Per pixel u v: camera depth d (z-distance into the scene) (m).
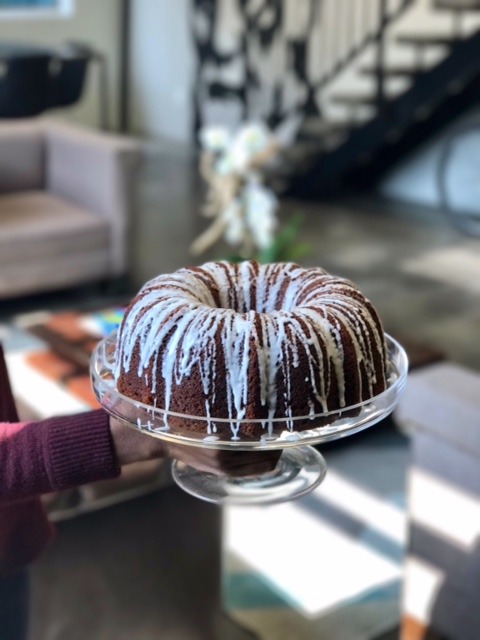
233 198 3.25
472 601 1.83
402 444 2.99
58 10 8.06
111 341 1.01
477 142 5.84
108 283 4.35
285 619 2.10
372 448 2.96
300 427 0.84
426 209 6.11
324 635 2.05
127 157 4.18
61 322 2.92
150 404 0.86
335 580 2.28
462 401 1.73
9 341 3.74
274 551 2.40
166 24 8.12
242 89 7.43
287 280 0.95
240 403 0.84
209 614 2.05
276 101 7.10
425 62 5.95
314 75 6.73
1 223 4.05
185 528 2.14
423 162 6.30
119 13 8.37
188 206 5.90
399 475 2.80
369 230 5.54
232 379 0.83
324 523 2.54
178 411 0.85
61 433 0.89
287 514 2.58
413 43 5.62
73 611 1.98
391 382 0.94
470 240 5.40
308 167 6.22
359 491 2.71
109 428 0.89
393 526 2.54
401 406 1.83
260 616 2.10
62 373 2.57
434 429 1.79
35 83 2.44
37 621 1.94
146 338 0.86
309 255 4.97
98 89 8.40
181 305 0.87
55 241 4.08
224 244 5.11
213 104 7.80
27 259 4.03
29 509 1.17
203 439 0.82
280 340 0.84
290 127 7.06
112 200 4.20
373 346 0.89
